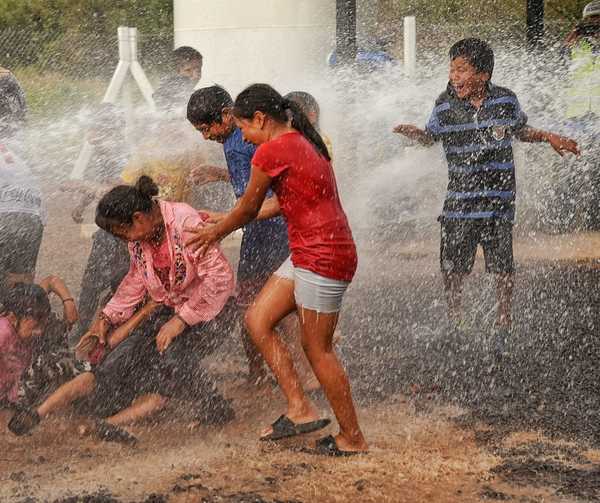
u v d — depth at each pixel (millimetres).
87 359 12578
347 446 11203
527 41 26250
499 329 16312
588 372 14453
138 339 12336
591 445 11539
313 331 10992
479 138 16266
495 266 16438
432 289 19578
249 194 10906
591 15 24906
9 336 12086
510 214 16406
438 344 15961
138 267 12352
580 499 9930
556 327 16938
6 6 37438
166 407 12172
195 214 12141
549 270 21250
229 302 12750
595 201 25625
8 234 14516
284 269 11398
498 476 10547
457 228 16516
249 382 13500
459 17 37719
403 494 10070
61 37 33625
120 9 38188
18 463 10930
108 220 11906
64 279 19625
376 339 16297
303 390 12352
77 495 9992
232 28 24500
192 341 12289
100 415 12047
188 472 10656
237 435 11867
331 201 10961
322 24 24797
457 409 12906
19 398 12195
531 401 13195
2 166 14656
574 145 16250
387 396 13453
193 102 13125
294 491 10133
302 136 11000
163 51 29531
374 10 29703
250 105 10945
